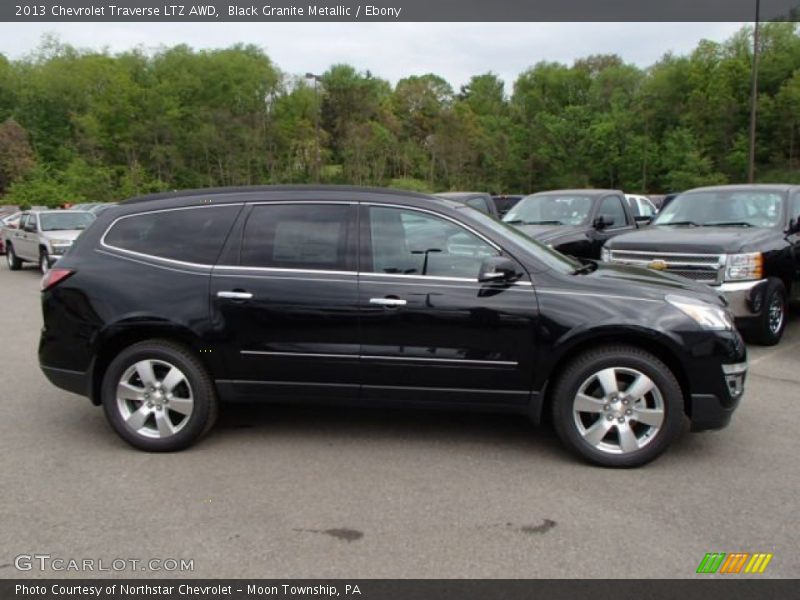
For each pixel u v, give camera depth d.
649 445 4.39
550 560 3.33
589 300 4.43
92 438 5.07
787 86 66.94
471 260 4.58
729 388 4.42
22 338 9.02
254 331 4.65
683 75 76.88
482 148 82.06
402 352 4.55
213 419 4.84
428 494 4.07
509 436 5.07
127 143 72.88
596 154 80.38
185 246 4.84
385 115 89.06
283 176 76.50
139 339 4.86
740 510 3.83
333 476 4.34
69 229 17.25
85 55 84.94
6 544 3.51
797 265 8.44
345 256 4.65
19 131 62.75
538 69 94.88
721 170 69.44
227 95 85.25
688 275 7.69
